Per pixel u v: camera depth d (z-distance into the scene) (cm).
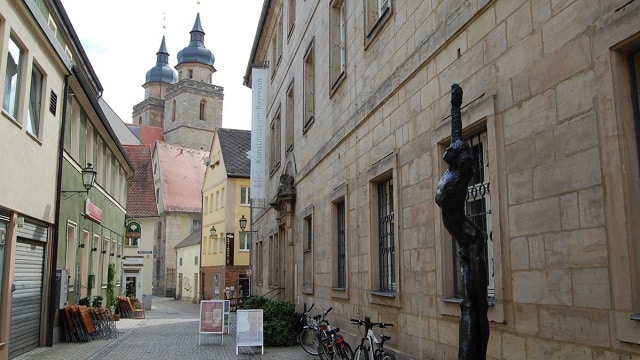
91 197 2170
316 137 1577
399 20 938
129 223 3341
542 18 557
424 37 834
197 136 8856
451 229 457
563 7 524
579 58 500
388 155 970
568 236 506
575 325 493
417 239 846
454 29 736
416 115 861
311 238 1636
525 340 567
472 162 455
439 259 765
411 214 871
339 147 1316
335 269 1359
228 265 4403
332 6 1405
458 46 731
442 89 774
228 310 1984
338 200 1330
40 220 1480
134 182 4466
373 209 1070
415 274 851
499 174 620
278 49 2364
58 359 1326
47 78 1500
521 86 588
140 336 1927
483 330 438
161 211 6450
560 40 527
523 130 581
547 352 532
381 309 1001
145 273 4288
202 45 9294
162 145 6881
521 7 593
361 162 1138
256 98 2702
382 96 1008
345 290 1223
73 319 1719
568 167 510
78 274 1953
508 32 616
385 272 1034
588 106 487
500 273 607
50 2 1625
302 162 1792
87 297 2050
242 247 4488
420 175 839
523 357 570
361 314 1116
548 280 533
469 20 698
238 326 1424
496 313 611
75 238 1881
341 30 1390
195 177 6794
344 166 1266
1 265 1243
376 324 906
